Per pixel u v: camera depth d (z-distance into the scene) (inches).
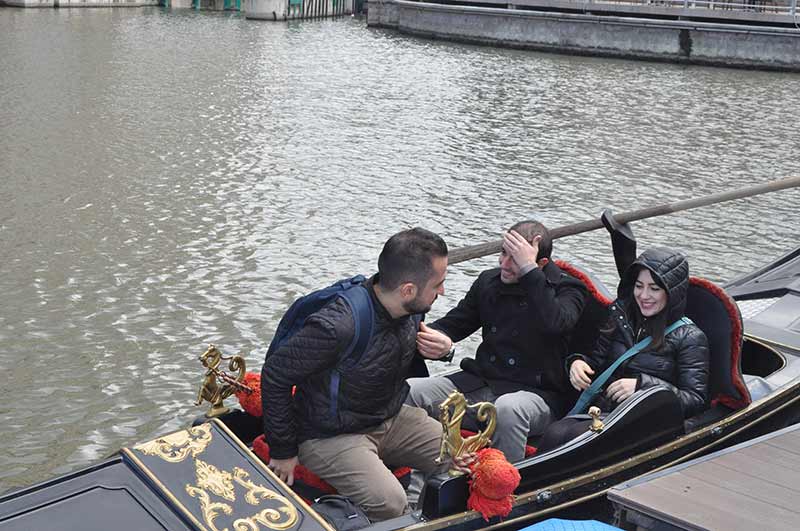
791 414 202.4
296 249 456.8
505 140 753.6
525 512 156.6
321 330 142.6
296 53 1311.5
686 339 181.6
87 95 880.9
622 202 572.1
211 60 1184.8
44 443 276.8
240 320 368.8
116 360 329.4
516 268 180.9
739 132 815.1
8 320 358.0
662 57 1390.3
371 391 150.3
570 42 1446.9
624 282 185.0
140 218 498.0
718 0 1491.1
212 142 703.1
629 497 145.9
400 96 958.4
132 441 280.4
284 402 146.9
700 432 181.3
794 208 554.3
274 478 141.9
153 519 133.0
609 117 873.5
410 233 144.9
